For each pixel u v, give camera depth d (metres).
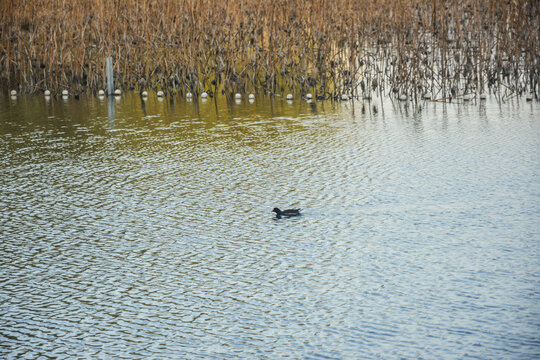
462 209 27.45
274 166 34.62
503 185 30.14
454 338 18.28
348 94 53.72
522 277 21.58
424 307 19.97
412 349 17.84
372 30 54.78
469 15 52.19
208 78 57.78
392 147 37.62
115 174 33.94
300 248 24.42
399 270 22.39
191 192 30.84
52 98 56.66
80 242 25.45
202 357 17.83
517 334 18.34
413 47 51.84
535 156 34.50
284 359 17.61
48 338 18.92
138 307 20.55
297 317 19.70
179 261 23.64
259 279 22.12
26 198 30.44
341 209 28.02
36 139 41.84
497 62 51.34
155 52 57.81
